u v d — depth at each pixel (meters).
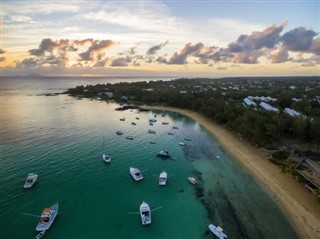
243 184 58.03
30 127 105.94
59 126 108.88
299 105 134.00
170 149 82.75
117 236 39.59
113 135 96.88
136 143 88.06
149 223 42.66
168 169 66.31
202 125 119.19
